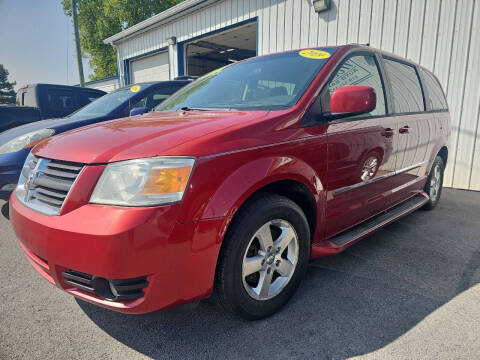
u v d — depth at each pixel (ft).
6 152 11.16
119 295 4.89
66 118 14.19
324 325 6.19
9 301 7.00
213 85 9.33
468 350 5.51
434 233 10.94
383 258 9.05
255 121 6.14
